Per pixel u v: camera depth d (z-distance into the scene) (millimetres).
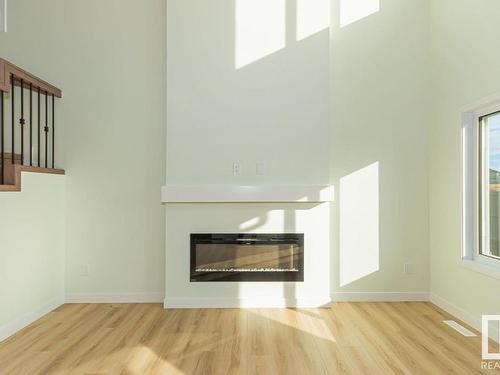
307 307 3758
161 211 4012
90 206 3992
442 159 3746
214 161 3803
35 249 3465
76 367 2523
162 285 4004
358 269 3998
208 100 3799
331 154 3994
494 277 2912
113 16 3998
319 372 2447
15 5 3967
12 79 3307
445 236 3691
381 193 3998
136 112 4000
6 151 3988
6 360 2627
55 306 3789
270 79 3801
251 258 3805
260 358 2641
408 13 4004
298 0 3801
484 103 3053
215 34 3793
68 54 3984
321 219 3801
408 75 4000
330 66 4000
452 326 3242
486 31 3031
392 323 3316
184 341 2934
